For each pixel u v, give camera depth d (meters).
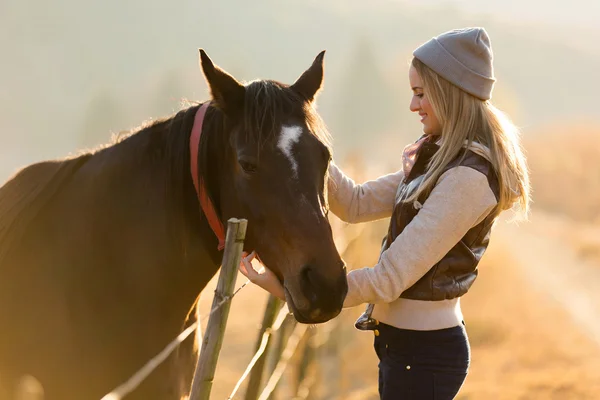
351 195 4.46
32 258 3.81
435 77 3.77
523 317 17.31
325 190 3.65
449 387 3.76
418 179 3.82
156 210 3.78
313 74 3.88
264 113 3.50
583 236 31.44
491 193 3.62
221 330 3.07
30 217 3.84
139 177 3.82
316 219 3.44
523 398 12.01
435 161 3.68
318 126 3.62
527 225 34.41
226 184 3.66
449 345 3.75
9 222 3.89
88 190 3.86
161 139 3.88
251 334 13.77
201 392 3.08
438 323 3.74
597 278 23.75
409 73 3.94
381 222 13.11
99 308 3.76
